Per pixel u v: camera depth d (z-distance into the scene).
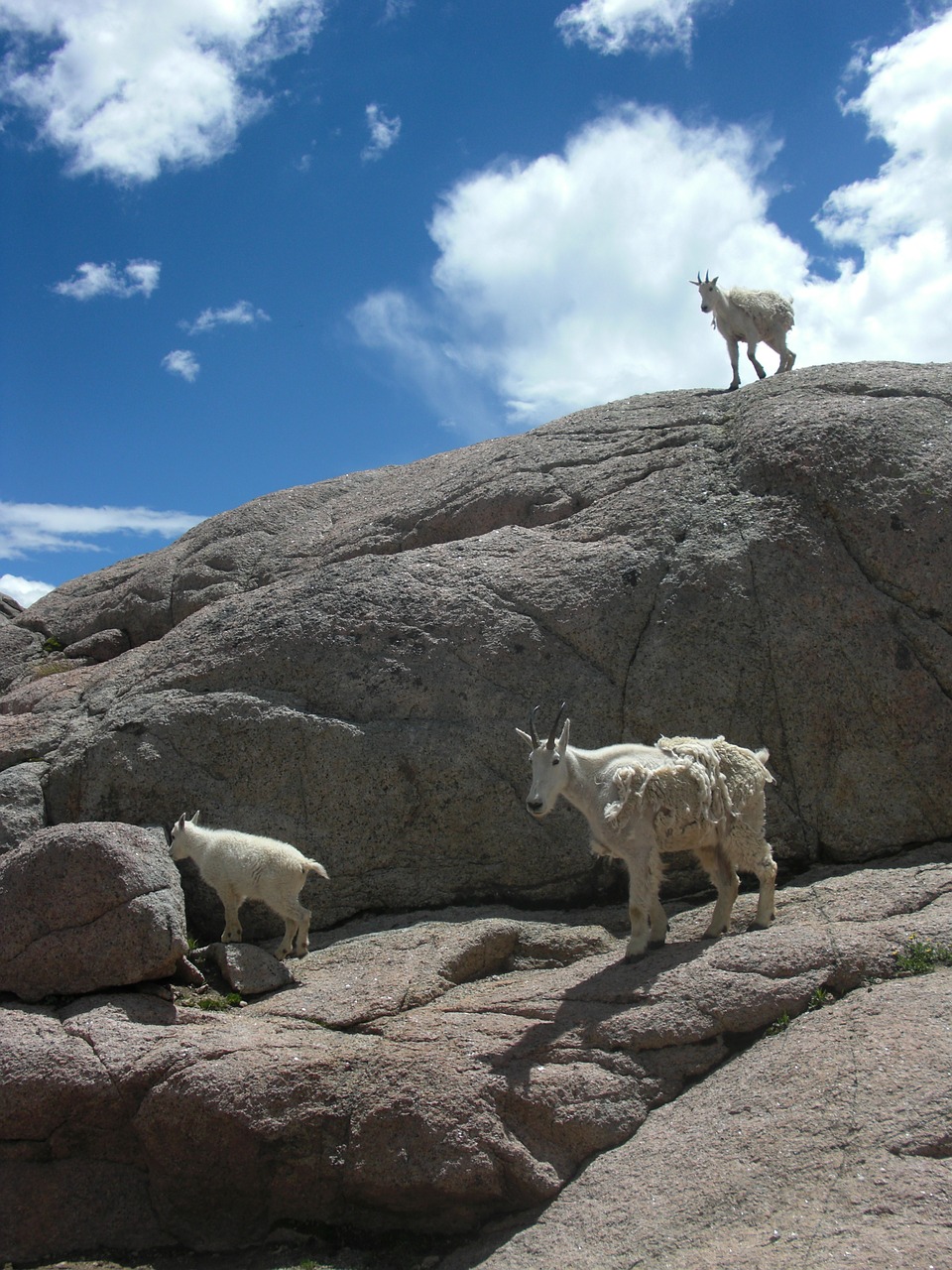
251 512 17.12
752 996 7.24
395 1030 7.57
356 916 10.30
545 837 10.18
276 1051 7.37
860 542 10.77
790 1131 6.12
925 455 11.12
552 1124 6.75
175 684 11.68
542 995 7.77
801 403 12.13
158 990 8.57
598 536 11.85
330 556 14.49
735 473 11.75
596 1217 6.12
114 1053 7.52
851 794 10.03
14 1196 7.44
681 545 11.24
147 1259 7.24
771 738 10.27
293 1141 7.04
